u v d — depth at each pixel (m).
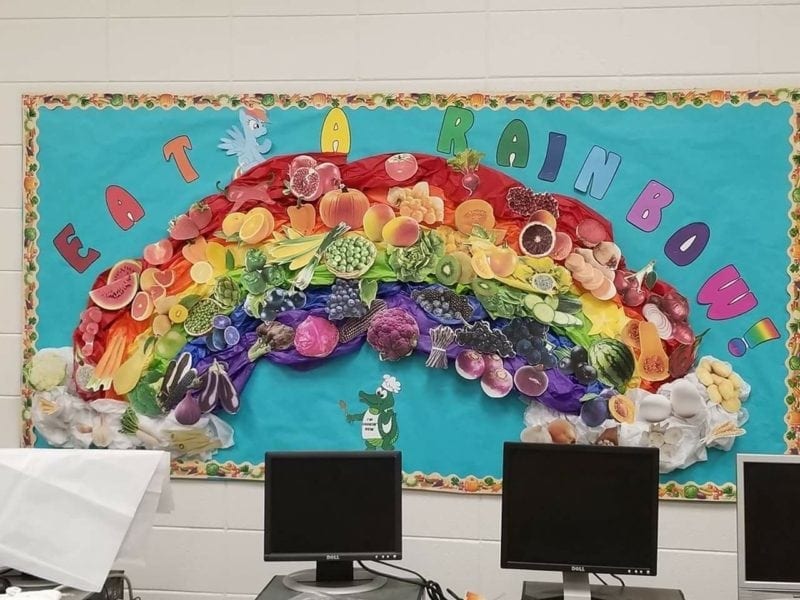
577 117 2.17
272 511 1.87
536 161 2.17
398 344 2.15
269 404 2.21
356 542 1.88
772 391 2.09
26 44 2.33
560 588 1.89
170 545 2.25
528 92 2.18
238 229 2.23
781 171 2.11
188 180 2.27
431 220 2.18
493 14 2.20
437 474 2.17
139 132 2.29
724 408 2.09
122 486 1.69
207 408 2.21
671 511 2.12
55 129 2.31
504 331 2.14
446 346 2.14
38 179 2.31
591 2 2.17
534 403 2.12
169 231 2.26
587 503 1.79
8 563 1.64
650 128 2.15
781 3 2.12
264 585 2.22
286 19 2.26
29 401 2.28
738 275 2.11
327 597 1.79
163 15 2.29
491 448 2.15
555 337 2.13
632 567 1.76
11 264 2.32
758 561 1.75
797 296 2.09
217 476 2.22
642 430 2.08
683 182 2.13
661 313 2.11
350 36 2.24
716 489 2.09
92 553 1.65
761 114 2.12
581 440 2.10
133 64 2.30
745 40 2.13
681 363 2.10
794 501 1.75
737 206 2.12
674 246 2.13
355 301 2.17
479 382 2.15
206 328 2.23
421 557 2.18
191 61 2.28
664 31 2.15
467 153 2.18
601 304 2.13
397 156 2.20
